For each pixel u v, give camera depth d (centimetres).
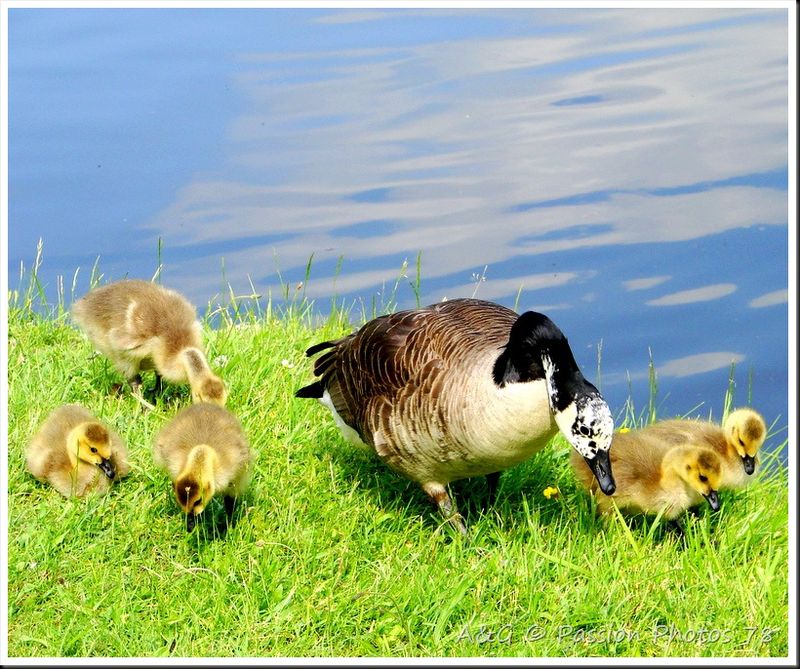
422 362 851
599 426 778
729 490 971
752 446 926
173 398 1109
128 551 849
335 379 944
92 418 930
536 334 793
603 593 819
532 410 804
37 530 854
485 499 963
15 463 935
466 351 835
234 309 1284
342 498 920
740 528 910
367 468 982
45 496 909
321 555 843
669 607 812
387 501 938
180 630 778
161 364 1049
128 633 770
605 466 779
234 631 779
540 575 835
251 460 892
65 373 1093
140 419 1038
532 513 929
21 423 1002
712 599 819
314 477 947
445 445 837
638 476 892
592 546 875
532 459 1009
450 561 855
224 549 850
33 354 1138
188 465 834
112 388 1098
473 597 812
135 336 1042
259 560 840
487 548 880
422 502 950
